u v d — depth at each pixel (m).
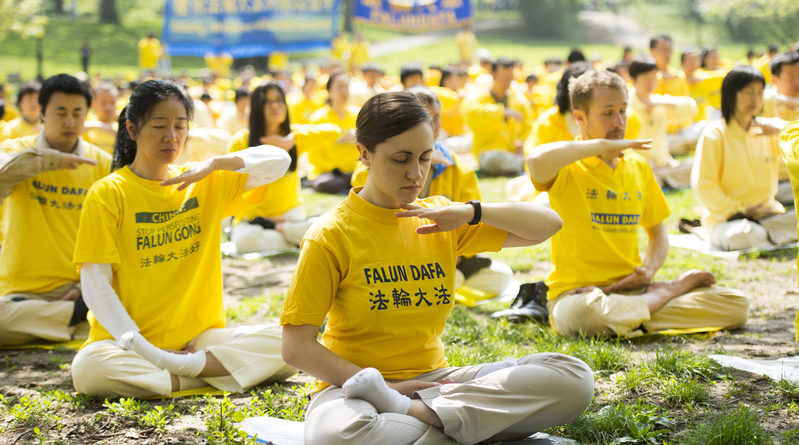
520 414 3.46
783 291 6.83
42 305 6.00
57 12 50.59
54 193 6.11
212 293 5.05
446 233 3.67
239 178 4.98
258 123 7.66
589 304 5.50
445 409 3.38
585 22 55.22
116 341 4.76
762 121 7.38
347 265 3.50
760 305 6.45
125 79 32.09
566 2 52.75
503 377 3.48
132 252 4.74
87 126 9.06
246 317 6.62
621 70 14.43
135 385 4.59
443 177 6.10
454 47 47.56
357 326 3.55
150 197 4.78
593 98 5.49
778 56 9.41
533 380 3.48
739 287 6.96
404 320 3.56
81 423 4.27
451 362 4.87
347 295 3.53
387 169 3.37
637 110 11.33
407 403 3.43
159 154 4.70
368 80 16.61
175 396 4.69
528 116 13.64
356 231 3.51
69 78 6.00
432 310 3.61
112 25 47.09
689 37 48.66
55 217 6.12
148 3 55.56
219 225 5.04
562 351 5.12
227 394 4.37
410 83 12.59
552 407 3.52
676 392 4.30
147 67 35.31
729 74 7.91
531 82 17.84
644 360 4.96
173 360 4.66
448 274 3.64
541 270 7.96
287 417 4.23
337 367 3.46
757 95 7.82
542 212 3.65
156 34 46.38
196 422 4.27
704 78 15.02
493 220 3.54
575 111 5.67
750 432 3.68
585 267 5.74
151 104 4.64
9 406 4.60
